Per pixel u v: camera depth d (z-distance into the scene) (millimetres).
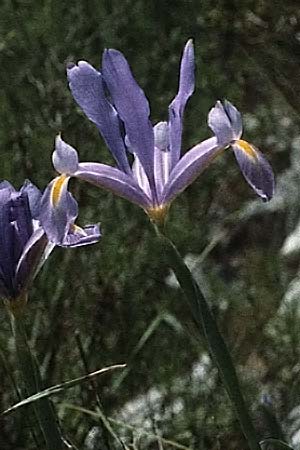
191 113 1003
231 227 900
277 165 987
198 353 720
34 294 691
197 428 670
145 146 426
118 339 716
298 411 662
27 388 411
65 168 409
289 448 406
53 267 703
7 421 622
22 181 778
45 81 878
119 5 1015
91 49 975
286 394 688
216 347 395
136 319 730
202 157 419
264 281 818
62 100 839
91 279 728
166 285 759
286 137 999
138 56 1004
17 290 412
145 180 421
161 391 699
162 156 426
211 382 699
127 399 692
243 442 660
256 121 1021
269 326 758
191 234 861
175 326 725
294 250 842
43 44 931
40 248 418
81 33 963
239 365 729
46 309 687
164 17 1045
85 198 792
